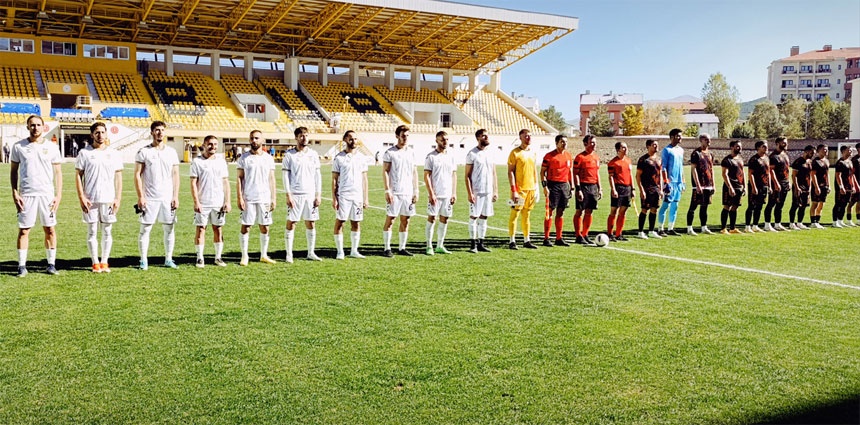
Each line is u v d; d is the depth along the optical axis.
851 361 4.28
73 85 38.19
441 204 8.62
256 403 3.50
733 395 3.68
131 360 4.15
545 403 3.54
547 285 6.62
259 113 43.12
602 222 12.92
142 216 7.12
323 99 46.12
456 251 8.98
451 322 5.12
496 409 3.46
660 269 7.64
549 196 9.50
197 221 7.39
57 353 4.27
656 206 10.55
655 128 84.19
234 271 7.25
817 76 97.88
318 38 42.59
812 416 3.39
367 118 45.53
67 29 39.47
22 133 33.91
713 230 11.76
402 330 4.89
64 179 22.56
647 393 3.70
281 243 9.51
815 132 73.62
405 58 50.62
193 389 3.69
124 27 39.62
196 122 38.94
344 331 4.85
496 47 48.09
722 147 51.34
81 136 37.00
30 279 6.60
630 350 4.46
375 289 6.35
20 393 3.61
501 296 6.07
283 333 4.78
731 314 5.48
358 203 8.18
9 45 38.03
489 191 8.91
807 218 14.39
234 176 21.19
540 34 44.41
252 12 38.22
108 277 6.79
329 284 6.57
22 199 6.67
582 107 116.00
